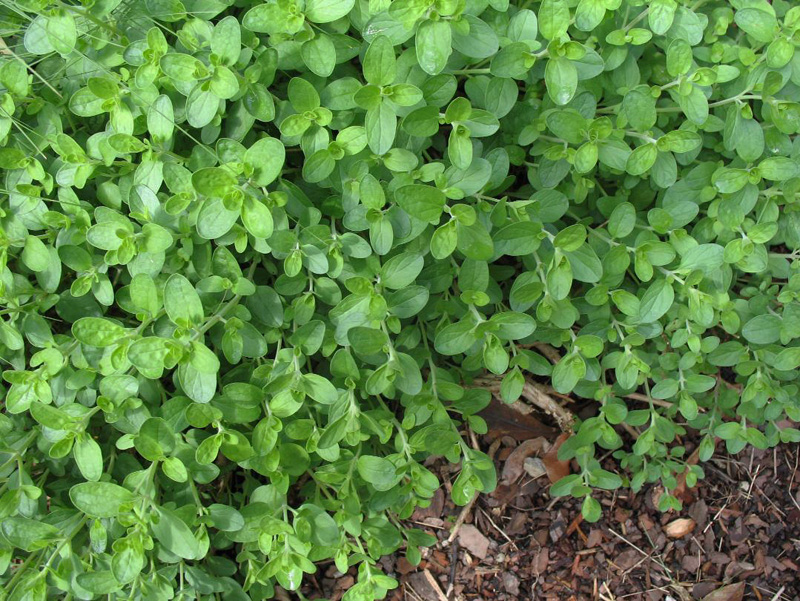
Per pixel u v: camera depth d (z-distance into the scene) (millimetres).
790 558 576
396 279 471
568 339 514
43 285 486
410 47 470
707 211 523
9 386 522
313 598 567
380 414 505
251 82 473
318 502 519
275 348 525
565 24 462
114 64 491
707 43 525
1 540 478
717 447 597
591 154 476
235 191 450
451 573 577
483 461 504
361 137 470
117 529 489
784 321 496
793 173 484
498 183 484
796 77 490
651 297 493
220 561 522
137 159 504
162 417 479
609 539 582
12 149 480
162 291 486
